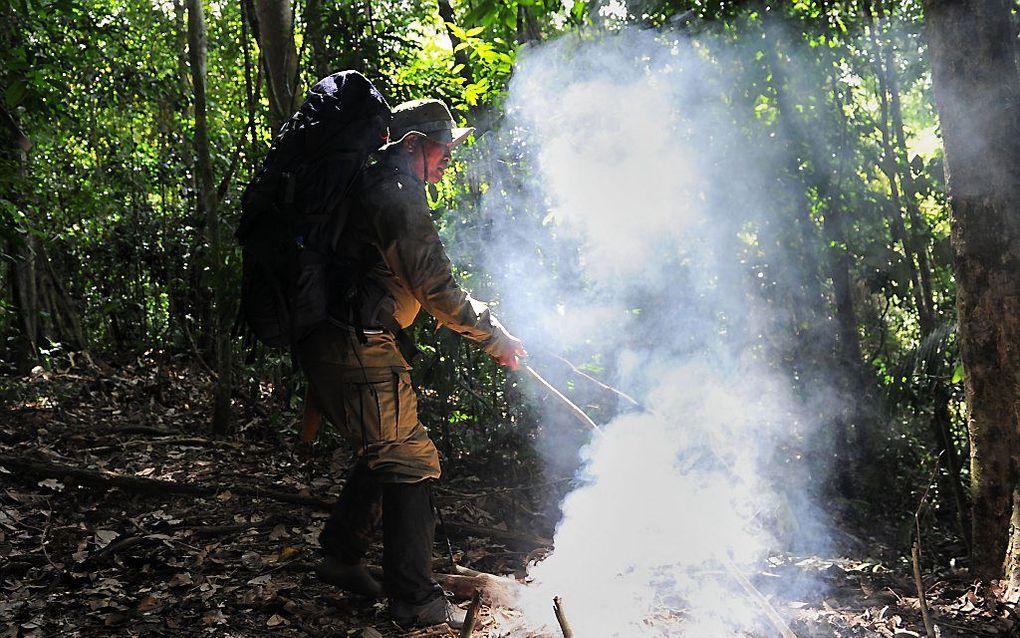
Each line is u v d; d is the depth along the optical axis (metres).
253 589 3.67
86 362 8.22
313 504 4.72
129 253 9.70
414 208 3.15
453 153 5.61
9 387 6.67
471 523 4.62
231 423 6.26
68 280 9.90
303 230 3.16
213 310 8.36
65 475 4.75
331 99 3.19
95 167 9.92
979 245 4.01
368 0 6.15
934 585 4.23
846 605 3.88
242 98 10.20
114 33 9.57
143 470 5.28
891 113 7.14
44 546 4.00
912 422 7.27
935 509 6.54
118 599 3.56
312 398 3.49
